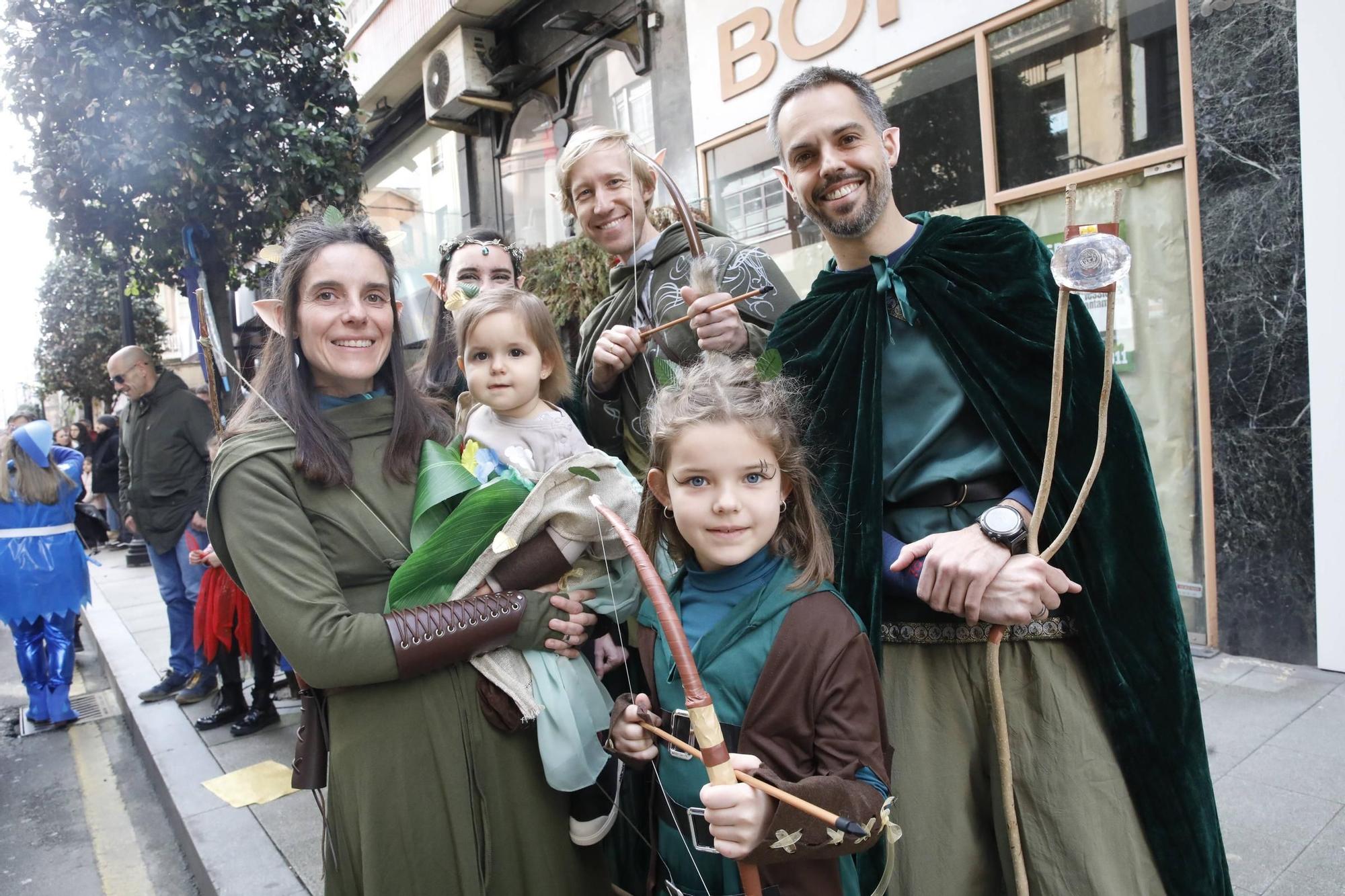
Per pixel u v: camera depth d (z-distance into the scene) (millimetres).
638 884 1646
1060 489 1401
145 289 4039
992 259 1473
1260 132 3193
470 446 1635
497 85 7242
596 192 2127
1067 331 1412
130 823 3383
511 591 1451
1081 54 3684
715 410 1255
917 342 1530
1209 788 1427
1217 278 3348
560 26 5977
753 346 1919
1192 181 3377
